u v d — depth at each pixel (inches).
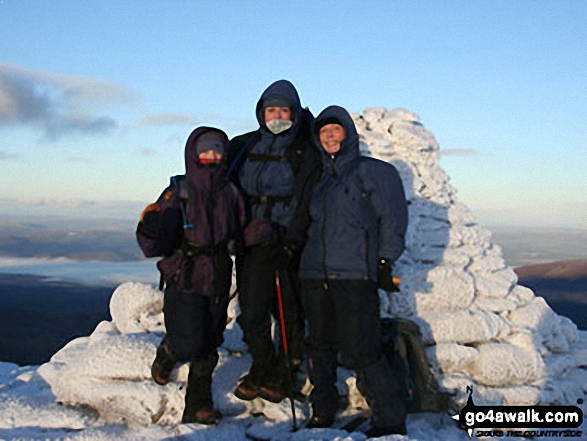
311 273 148.8
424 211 206.2
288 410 158.2
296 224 150.3
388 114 226.4
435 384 161.5
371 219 145.9
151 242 137.6
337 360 166.2
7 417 160.4
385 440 133.6
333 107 149.5
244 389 156.6
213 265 143.9
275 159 154.6
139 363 161.8
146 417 153.9
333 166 150.6
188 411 150.0
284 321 158.2
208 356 147.6
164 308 147.7
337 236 144.6
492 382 172.9
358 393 165.8
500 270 211.3
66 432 154.4
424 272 186.5
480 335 177.8
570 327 216.8
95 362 163.2
